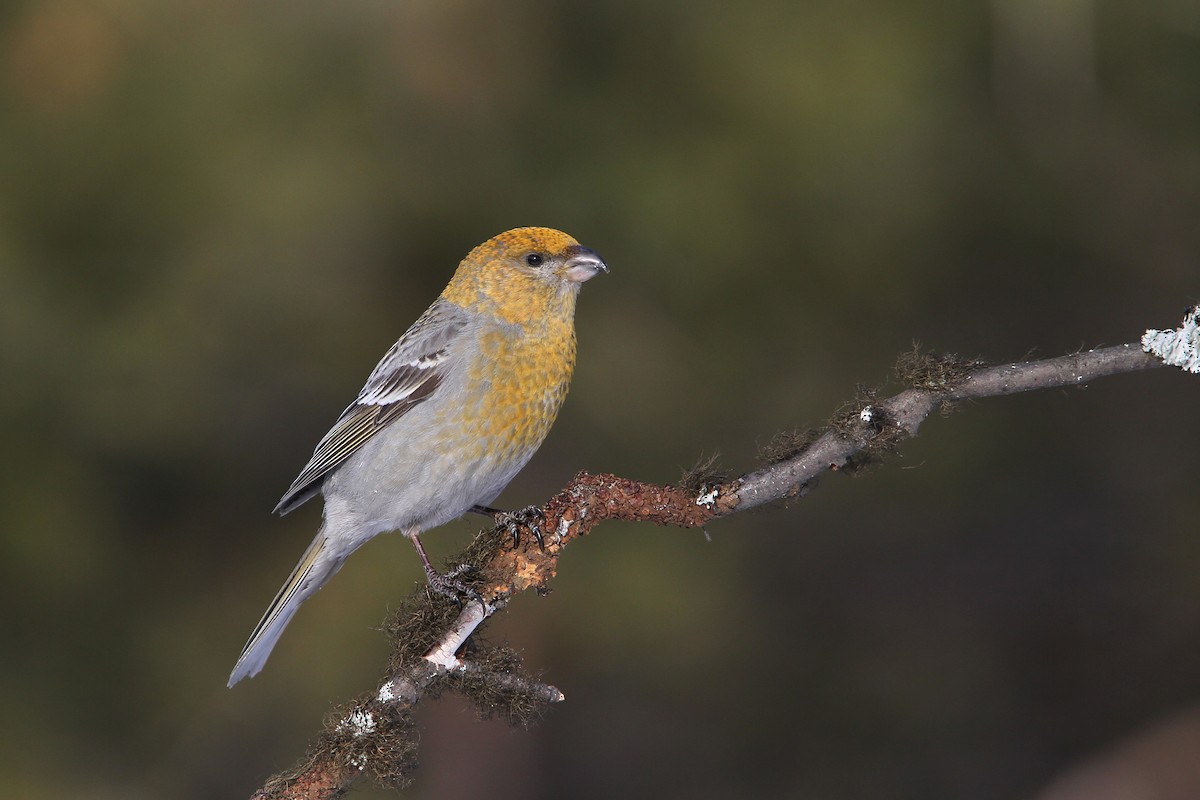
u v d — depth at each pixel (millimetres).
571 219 10367
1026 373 5277
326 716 5730
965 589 14164
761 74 10328
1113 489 14172
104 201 9562
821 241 10711
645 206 10281
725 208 10328
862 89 10281
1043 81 10883
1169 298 12391
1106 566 14188
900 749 13273
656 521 5934
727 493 5793
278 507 8734
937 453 13062
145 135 9617
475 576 5988
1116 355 5160
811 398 11164
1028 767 12930
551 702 5918
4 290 9281
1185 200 11875
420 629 5898
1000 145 11328
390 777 5590
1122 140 11742
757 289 10820
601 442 11008
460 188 10250
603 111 10531
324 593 10297
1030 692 13625
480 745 12711
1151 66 11633
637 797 12859
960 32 10664
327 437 8562
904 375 5441
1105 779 12453
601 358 10797
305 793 5578
